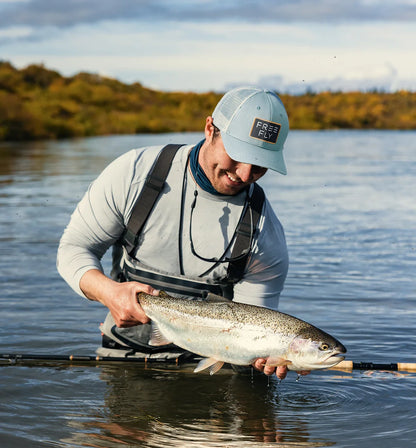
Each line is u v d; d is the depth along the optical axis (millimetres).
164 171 3732
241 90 3422
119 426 3447
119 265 4078
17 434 3311
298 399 3900
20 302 5992
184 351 4309
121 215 3799
